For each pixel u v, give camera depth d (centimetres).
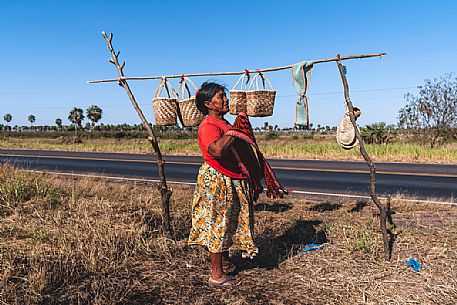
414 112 2305
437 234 471
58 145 3225
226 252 379
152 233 482
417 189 881
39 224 505
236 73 453
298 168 1355
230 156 339
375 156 1688
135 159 1888
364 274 370
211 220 338
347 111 423
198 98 344
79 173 1278
